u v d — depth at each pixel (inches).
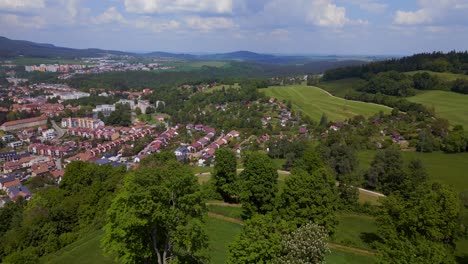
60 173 5206.7
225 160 2792.8
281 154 4788.4
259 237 1144.2
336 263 1744.6
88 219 2258.9
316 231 1197.7
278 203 2153.1
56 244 1875.0
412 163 3348.9
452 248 1936.5
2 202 4239.7
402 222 1777.8
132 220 992.2
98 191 2564.0
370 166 3715.6
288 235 1175.6
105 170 3171.8
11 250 1871.3
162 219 1035.3
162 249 1186.6
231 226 2156.7
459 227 2038.6
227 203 2746.1
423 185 2110.0
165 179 1103.6
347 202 2783.0
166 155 3257.9
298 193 1905.8
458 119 5797.2
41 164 5654.5
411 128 5457.7
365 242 2123.5
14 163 5885.8
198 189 1157.1
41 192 3024.1
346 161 3577.8
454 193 1991.9
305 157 3390.7
